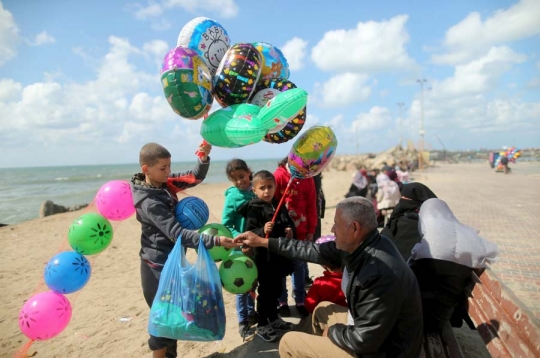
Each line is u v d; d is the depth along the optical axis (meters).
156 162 2.89
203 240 2.87
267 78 3.26
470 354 3.37
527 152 72.19
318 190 5.55
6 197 26.92
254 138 2.74
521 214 10.60
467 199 14.09
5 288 6.32
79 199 25.06
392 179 9.58
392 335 2.39
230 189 3.93
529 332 1.94
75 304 5.44
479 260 2.82
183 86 2.73
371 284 2.31
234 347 3.86
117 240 9.92
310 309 3.79
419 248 2.96
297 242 3.15
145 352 4.02
